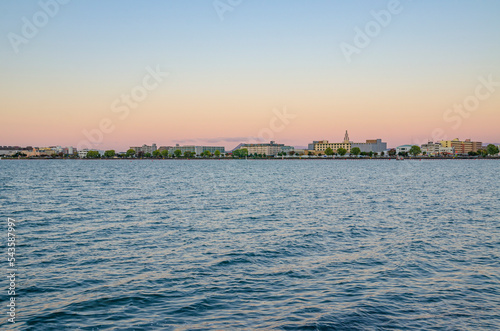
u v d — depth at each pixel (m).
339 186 81.81
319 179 107.75
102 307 16.77
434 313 16.09
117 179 108.25
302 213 42.91
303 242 28.52
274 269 22.03
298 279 20.31
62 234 31.33
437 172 147.75
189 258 24.27
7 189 73.56
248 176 126.06
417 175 126.88
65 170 175.62
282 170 178.62
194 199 56.97
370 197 59.59
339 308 16.58
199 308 16.66
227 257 24.44
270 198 58.38
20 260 23.69
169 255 24.97
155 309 16.55
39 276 20.67
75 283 19.64
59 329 14.85
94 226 34.94
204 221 37.66
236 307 16.75
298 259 24.05
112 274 21.06
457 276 20.66
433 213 42.53
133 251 25.94
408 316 15.82
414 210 45.03
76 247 26.98
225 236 30.72
